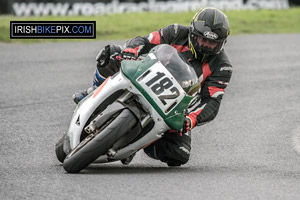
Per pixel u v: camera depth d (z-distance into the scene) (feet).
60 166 59.82
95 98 56.18
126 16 254.88
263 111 97.55
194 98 59.47
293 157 69.72
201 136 81.15
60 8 301.63
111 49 61.67
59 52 160.45
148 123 55.36
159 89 54.34
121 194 48.57
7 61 142.61
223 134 82.28
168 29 63.26
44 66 136.36
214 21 58.54
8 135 76.02
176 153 61.87
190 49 61.26
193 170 61.98
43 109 93.20
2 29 196.54
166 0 323.57
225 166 64.64
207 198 48.67
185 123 58.85
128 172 59.00
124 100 54.65
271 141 78.54
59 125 83.56
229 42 188.85
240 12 280.10
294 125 88.58
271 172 61.26
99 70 62.54
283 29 238.07
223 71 61.93
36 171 57.00
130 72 54.75
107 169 60.95
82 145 54.90
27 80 118.42
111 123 53.06
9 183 51.60
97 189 49.90
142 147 57.36
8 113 89.45
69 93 106.73
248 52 165.78
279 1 336.29
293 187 54.03
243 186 53.57
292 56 159.12
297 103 104.37
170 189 51.13
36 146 70.69
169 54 56.65
